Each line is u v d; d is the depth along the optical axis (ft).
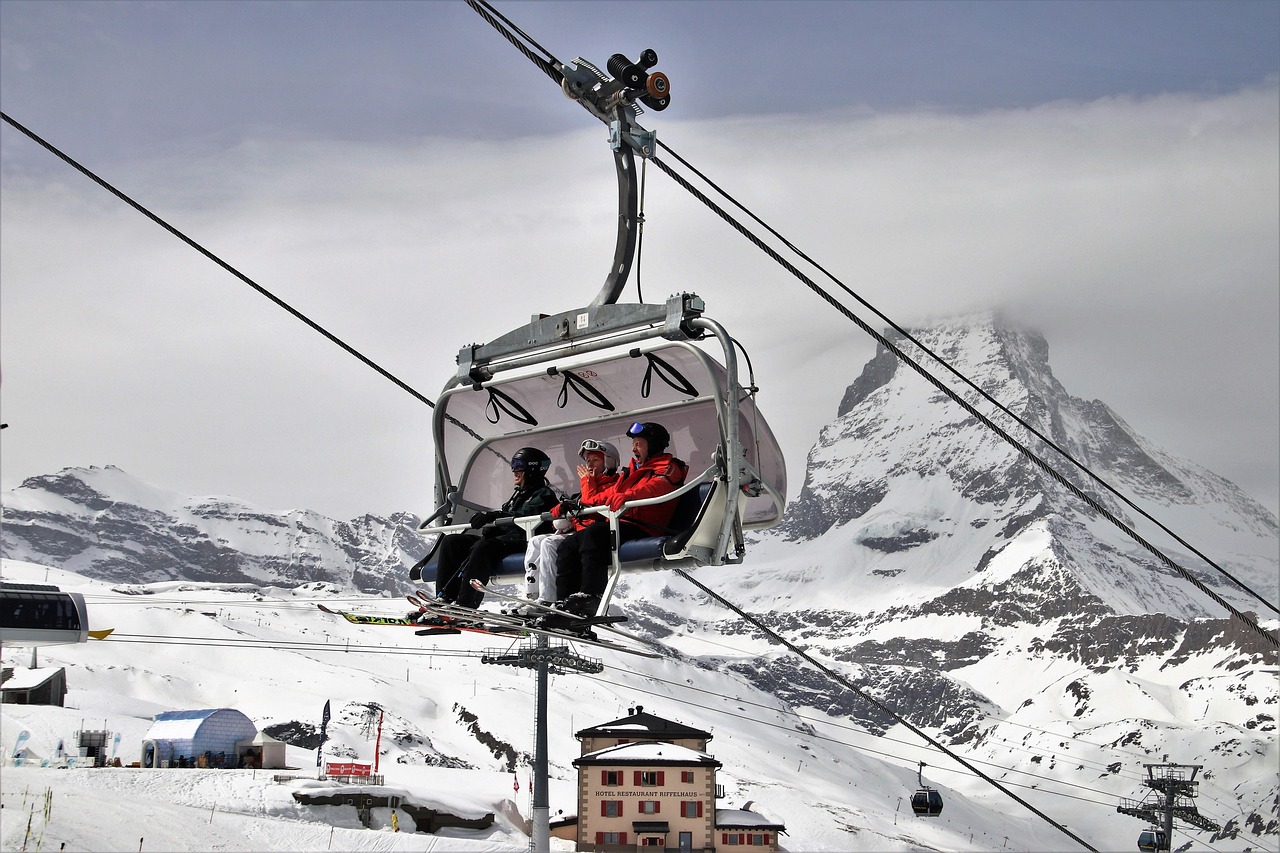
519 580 43.83
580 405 44.34
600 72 41.96
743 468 39.47
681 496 41.68
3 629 169.58
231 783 279.90
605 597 40.40
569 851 276.41
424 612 41.93
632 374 42.09
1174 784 260.62
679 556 39.27
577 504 41.73
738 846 267.18
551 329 42.73
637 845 265.54
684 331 39.50
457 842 251.19
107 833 165.68
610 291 42.09
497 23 41.42
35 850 146.61
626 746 279.28
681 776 268.82
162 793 260.21
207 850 180.65
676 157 45.06
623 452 44.83
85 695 558.56
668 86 41.78
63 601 174.91
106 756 364.99
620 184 42.32
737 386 38.75
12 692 449.89
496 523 43.70
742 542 40.70
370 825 275.39
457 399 46.37
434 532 46.32
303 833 223.30
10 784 187.01
